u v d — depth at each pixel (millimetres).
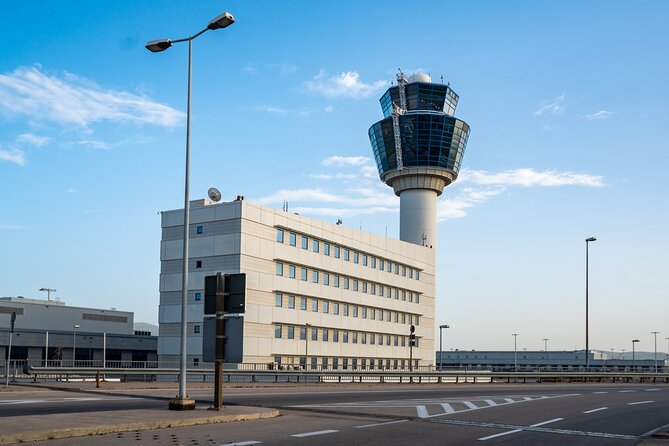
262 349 65312
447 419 21156
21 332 89125
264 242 66625
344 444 14344
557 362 157125
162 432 15164
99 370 40406
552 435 17625
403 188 101312
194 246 66500
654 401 32969
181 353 19812
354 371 53656
